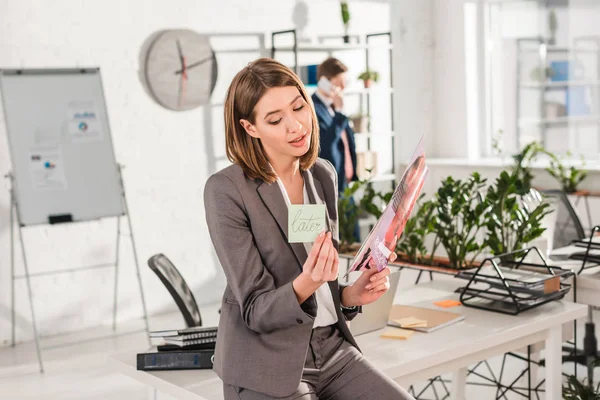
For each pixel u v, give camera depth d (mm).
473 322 2623
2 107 5016
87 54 5477
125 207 5309
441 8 7527
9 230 5188
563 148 7016
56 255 5395
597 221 6086
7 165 5152
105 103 5238
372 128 7250
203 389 2150
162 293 5914
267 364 1853
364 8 7086
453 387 3178
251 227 1889
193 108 5973
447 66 7562
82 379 4445
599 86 6711
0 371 4645
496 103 7480
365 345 2402
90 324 5566
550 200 4512
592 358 3916
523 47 7215
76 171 5082
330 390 1979
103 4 5520
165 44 5785
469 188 4055
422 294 3043
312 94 6457
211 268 6168
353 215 4785
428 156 7719
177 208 5969
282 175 1950
